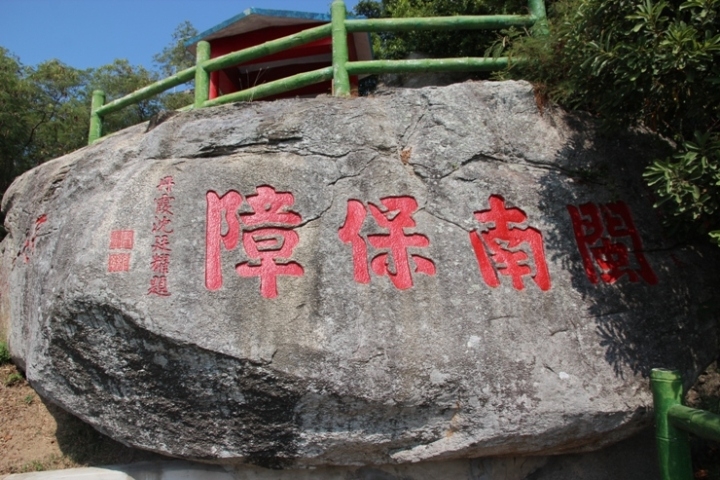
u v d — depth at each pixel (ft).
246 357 10.80
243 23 23.45
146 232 11.73
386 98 13.50
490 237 12.44
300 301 11.41
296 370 10.84
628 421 11.40
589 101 13.38
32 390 17.04
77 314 11.16
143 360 11.18
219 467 12.81
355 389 10.86
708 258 13.50
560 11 14.26
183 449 11.66
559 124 13.88
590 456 13.24
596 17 11.50
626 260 12.89
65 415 15.84
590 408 11.09
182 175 12.38
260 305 11.31
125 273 11.23
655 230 13.34
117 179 12.75
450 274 11.95
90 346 11.37
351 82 24.44
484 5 23.39
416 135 13.07
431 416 11.22
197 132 12.87
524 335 11.59
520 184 13.04
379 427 11.34
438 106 13.28
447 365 11.12
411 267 11.96
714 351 12.63
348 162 12.64
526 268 12.32
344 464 11.96
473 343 11.36
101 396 11.76
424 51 29.35
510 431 11.02
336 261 11.81
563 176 13.39
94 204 12.34
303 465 11.96
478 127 13.28
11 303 17.46
